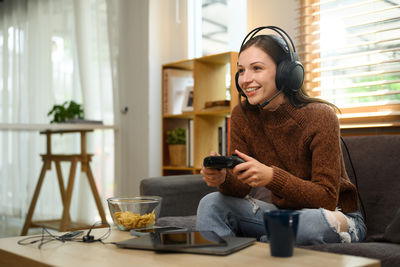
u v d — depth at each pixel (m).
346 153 1.75
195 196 2.04
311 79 2.45
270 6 2.65
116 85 3.51
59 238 1.19
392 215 1.55
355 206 1.45
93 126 3.23
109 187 3.61
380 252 1.14
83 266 0.88
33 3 4.16
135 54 3.46
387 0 2.20
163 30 3.43
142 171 3.38
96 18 3.59
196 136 2.84
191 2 3.34
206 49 3.27
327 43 2.42
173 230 1.29
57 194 3.86
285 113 1.46
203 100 2.87
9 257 1.03
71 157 3.15
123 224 1.31
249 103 1.55
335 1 2.40
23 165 4.13
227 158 1.26
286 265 0.85
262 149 1.55
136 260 0.92
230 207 1.37
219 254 0.95
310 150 1.40
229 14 3.06
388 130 2.07
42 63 4.05
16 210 4.18
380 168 1.65
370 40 2.26
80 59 3.70
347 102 2.35
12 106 4.32
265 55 1.41
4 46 4.44
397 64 2.16
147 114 3.34
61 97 3.90
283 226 0.92
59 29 3.93
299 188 1.24
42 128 3.03
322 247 1.20
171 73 3.09
